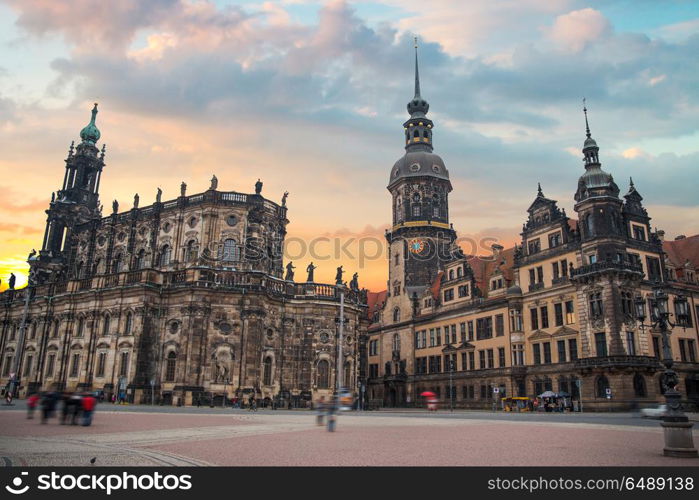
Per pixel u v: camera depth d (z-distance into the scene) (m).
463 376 83.62
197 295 64.94
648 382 61.12
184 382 62.28
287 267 74.94
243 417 40.31
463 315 86.44
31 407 33.03
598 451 18.41
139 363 64.50
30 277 85.81
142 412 44.34
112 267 80.38
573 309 67.38
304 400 68.19
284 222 81.31
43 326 77.44
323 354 71.00
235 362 64.12
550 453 17.75
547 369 69.50
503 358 76.69
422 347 95.69
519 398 67.56
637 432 27.41
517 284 76.94
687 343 68.00
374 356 108.50
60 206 96.56
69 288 74.81
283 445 19.75
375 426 31.89
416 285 102.25
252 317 65.25
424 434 25.50
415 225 104.00
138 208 80.69
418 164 108.00
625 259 64.94
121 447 18.50
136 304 66.75
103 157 103.12
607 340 61.88
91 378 68.19
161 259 76.19
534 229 75.75
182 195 76.00
